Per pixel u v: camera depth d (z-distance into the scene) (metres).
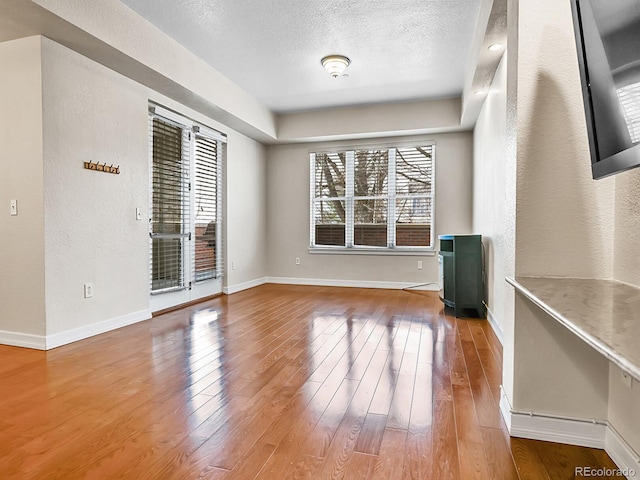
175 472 1.44
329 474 1.43
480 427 1.79
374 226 6.00
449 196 5.61
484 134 4.23
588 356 1.64
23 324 2.95
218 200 5.27
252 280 6.05
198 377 2.38
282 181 6.37
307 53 3.88
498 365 2.60
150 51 3.35
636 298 1.20
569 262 1.71
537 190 1.74
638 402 1.37
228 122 5.04
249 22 3.31
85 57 3.16
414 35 3.51
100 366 2.56
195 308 4.41
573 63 1.70
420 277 5.77
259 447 1.61
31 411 1.93
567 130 1.71
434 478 1.41
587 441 1.64
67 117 3.03
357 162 6.05
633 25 1.03
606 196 1.67
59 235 2.98
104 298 3.39
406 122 5.38
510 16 1.92
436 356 2.78
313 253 6.25
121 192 3.55
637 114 1.02
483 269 4.16
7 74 2.91
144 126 3.79
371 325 3.66
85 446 1.62
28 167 2.88
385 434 1.72
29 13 2.51
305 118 5.84
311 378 2.37
